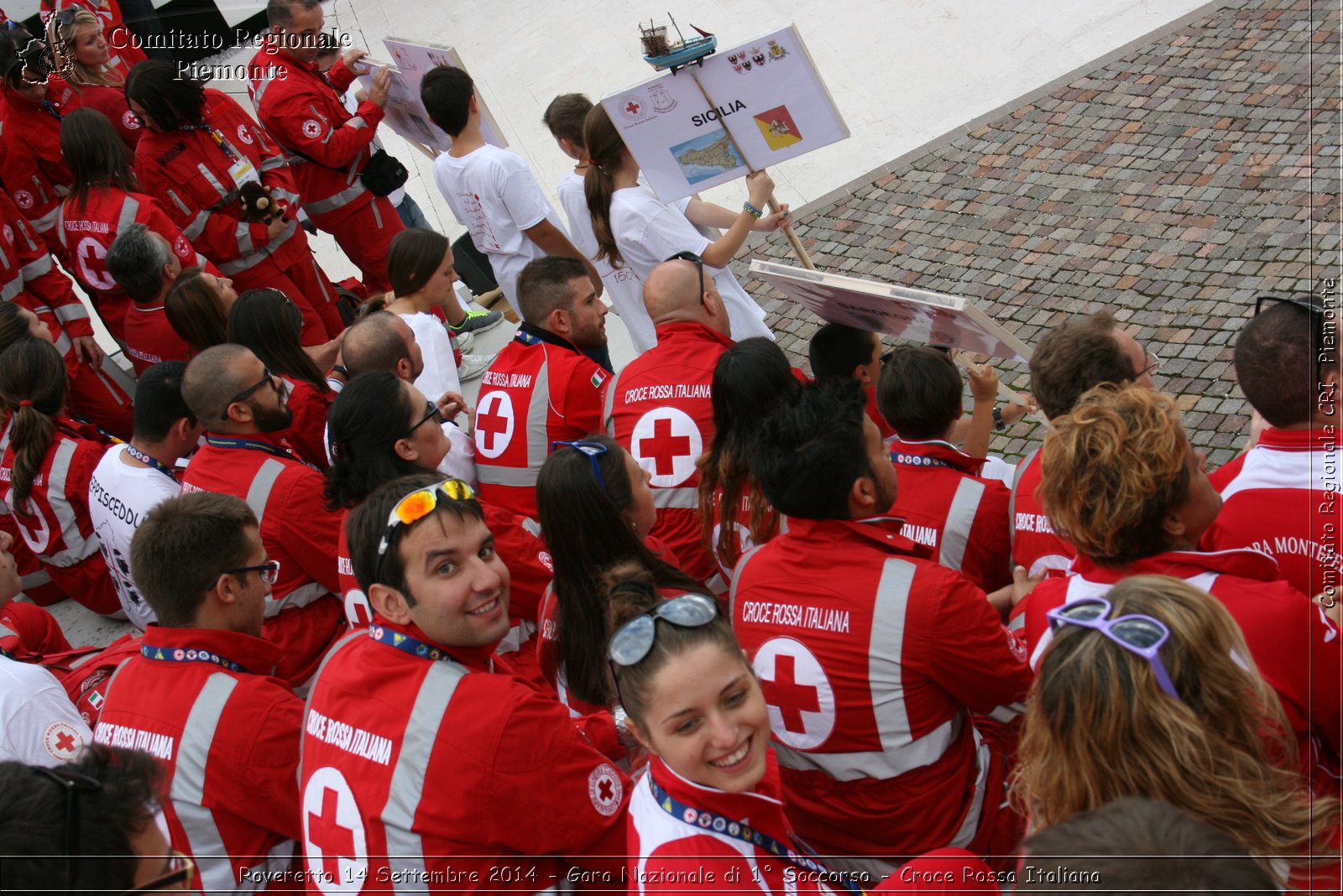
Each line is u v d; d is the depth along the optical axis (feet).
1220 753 6.09
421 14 42.32
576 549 10.00
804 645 9.13
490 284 24.43
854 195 25.54
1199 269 20.01
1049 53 27.58
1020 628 10.25
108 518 14.23
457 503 8.68
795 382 11.69
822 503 9.13
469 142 20.75
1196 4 27.27
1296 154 21.77
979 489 11.83
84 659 12.89
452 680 8.44
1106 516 8.00
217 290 17.51
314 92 23.67
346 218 24.82
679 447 13.24
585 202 19.75
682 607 7.09
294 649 13.21
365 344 14.96
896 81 28.81
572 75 35.19
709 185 17.16
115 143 20.34
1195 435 16.98
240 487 13.06
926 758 9.14
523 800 8.17
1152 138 23.70
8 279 20.07
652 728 6.99
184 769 9.18
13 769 7.09
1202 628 6.27
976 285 21.65
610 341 23.95
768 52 15.52
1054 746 6.42
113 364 23.63
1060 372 11.00
